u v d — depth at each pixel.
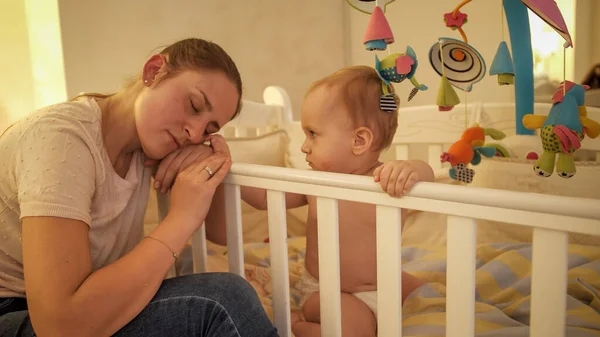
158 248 0.72
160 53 0.83
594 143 1.36
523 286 1.06
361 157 1.00
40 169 0.68
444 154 1.09
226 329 0.70
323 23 2.20
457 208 0.59
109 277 0.66
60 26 1.66
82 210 0.69
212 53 0.81
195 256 0.91
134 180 0.85
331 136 0.98
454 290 0.61
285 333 0.81
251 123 1.62
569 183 1.23
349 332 0.90
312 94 1.00
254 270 1.19
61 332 0.63
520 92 1.29
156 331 0.69
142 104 0.78
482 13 1.73
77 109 0.77
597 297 0.98
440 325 0.88
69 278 0.64
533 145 1.32
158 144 0.79
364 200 0.67
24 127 0.73
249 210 1.57
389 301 0.67
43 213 0.65
